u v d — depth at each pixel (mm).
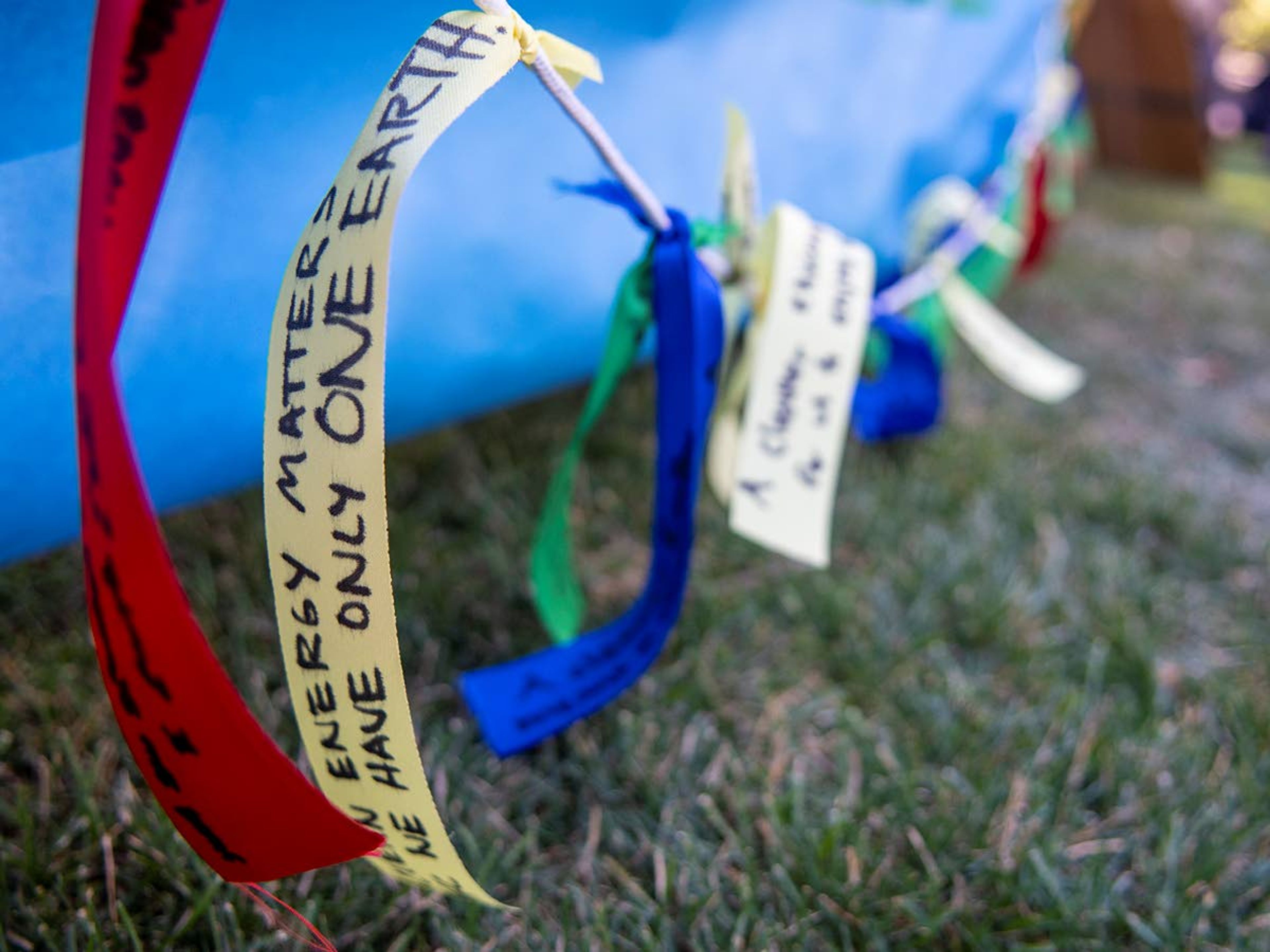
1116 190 2592
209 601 907
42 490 653
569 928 638
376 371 417
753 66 934
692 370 608
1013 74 1279
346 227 430
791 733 822
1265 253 2193
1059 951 662
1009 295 1806
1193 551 1117
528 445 1208
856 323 712
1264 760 824
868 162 1111
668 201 918
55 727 769
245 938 625
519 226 807
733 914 672
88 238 373
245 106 612
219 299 651
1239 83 3570
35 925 616
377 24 644
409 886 659
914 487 1169
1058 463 1276
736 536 1060
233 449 730
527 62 485
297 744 770
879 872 699
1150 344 1688
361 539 426
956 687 883
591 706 701
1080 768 804
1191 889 709
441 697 827
